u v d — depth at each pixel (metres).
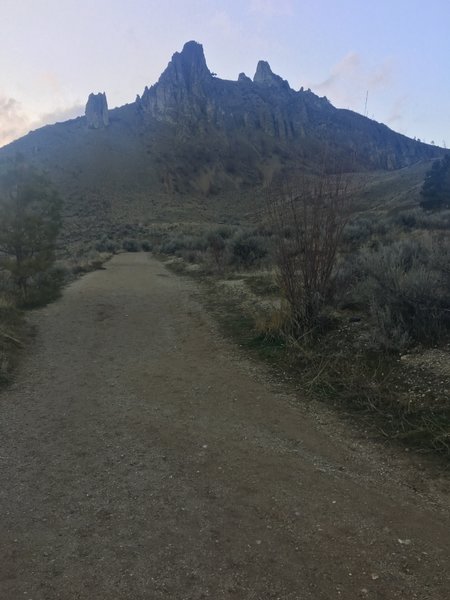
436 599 2.59
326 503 3.61
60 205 15.35
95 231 72.19
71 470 4.32
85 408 5.91
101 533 3.33
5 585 2.82
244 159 186.00
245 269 18.64
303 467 4.20
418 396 5.30
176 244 38.81
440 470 4.00
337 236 8.01
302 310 8.10
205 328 9.99
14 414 5.78
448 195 39.22
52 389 6.69
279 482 3.95
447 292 6.90
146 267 26.61
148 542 3.20
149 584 2.79
